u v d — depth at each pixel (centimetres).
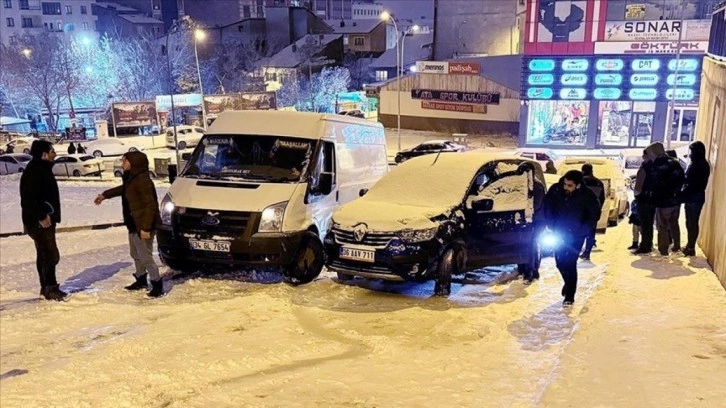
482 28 5994
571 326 638
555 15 3850
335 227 809
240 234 809
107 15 9194
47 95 6100
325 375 515
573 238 699
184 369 531
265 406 452
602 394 425
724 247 763
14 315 694
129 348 579
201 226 826
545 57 3922
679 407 400
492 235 836
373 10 13712
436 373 514
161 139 5059
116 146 4284
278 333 630
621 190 1639
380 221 783
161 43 7194
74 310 714
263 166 903
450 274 781
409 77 5266
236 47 7619
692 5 3569
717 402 408
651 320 611
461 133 5022
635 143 3859
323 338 622
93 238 1245
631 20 3697
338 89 6675
